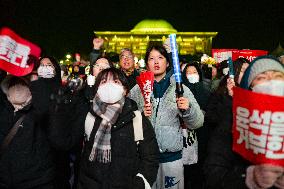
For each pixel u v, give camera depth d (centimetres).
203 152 476
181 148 329
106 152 247
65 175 337
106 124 250
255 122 148
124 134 253
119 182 245
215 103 421
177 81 278
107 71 270
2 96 280
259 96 145
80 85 250
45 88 280
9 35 267
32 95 273
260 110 146
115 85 252
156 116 330
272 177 143
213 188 178
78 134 263
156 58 345
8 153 267
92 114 260
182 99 279
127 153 251
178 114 325
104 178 246
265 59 165
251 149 152
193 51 5700
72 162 444
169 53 352
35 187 270
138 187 243
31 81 279
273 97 142
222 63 614
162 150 322
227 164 180
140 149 259
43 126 277
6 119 275
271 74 157
